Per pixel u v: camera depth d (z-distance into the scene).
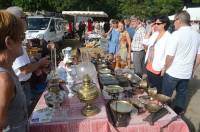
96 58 5.00
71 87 2.84
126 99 2.89
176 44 3.79
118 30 7.20
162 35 4.24
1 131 1.42
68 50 4.14
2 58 1.44
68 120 2.30
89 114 2.38
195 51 3.87
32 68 3.05
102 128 2.31
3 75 1.37
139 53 6.38
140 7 41.97
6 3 23.94
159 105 2.69
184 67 3.87
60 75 3.37
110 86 3.08
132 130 2.40
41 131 2.25
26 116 1.69
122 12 42.50
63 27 19.14
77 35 22.53
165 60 3.97
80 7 35.25
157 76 4.27
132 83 3.34
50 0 26.38
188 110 5.20
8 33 1.42
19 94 1.57
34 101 3.64
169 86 3.99
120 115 2.42
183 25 3.80
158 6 41.91
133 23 8.31
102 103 2.66
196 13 26.52
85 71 3.24
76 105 2.59
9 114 1.52
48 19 14.74
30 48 5.40
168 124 2.46
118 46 7.00
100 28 21.47
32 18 14.46
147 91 3.15
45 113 2.43
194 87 6.87
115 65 4.61
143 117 2.55
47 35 13.71
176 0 41.66
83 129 2.28
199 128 4.36
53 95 2.58
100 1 38.09
